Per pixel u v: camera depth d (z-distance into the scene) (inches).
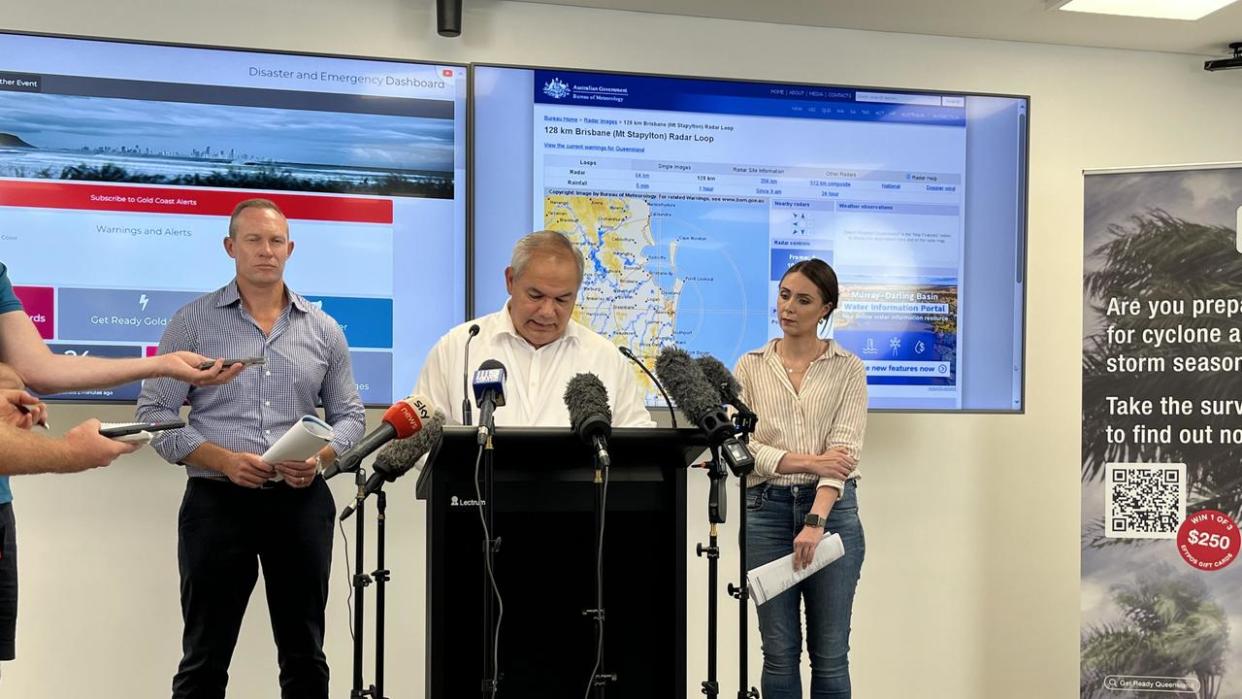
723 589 154.9
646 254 147.6
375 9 146.2
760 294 150.3
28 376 90.6
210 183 135.8
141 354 133.8
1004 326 154.6
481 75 144.2
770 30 157.5
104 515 138.8
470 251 142.3
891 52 161.2
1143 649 140.6
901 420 161.9
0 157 129.6
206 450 109.0
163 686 139.9
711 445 78.5
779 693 114.7
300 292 138.1
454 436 72.7
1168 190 142.6
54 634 136.8
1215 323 141.7
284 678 114.1
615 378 100.2
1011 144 155.1
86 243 132.3
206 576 110.7
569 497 76.3
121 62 133.5
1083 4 148.6
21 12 135.9
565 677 75.9
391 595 145.9
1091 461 142.1
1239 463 141.2
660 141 148.3
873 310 151.9
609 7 152.2
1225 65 164.6
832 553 109.9
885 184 152.8
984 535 163.5
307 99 138.9
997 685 163.2
